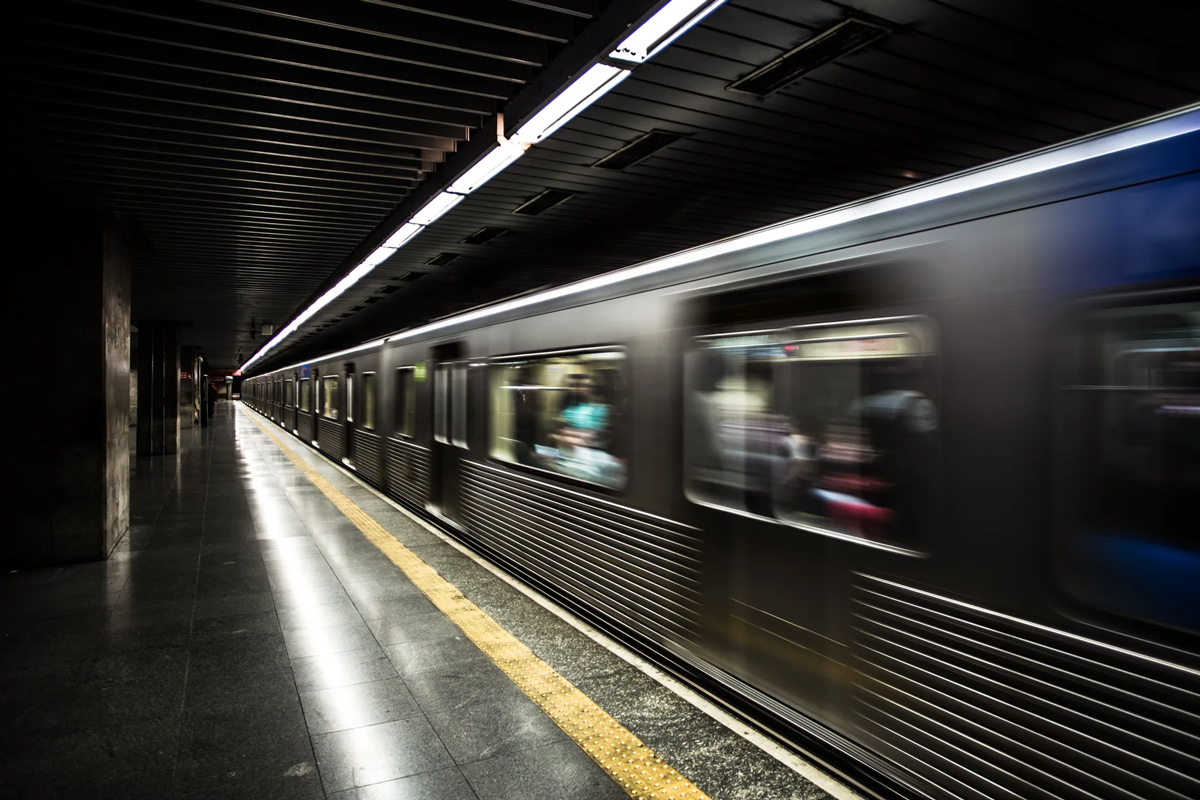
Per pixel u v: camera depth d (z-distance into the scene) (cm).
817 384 301
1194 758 182
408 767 297
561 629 470
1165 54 368
